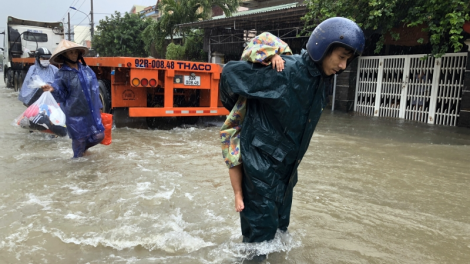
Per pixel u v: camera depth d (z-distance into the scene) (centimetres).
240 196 231
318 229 289
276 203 230
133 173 429
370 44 1160
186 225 289
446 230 295
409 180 430
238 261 235
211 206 330
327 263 237
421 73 1010
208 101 796
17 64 1549
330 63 202
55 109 624
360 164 499
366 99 1157
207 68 766
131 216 303
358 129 816
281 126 214
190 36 2147
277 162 220
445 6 858
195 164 478
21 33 1688
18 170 435
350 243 267
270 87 206
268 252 238
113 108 738
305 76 206
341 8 1032
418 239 278
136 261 234
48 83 471
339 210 331
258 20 1454
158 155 525
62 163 471
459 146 643
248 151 219
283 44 219
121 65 680
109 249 249
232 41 1808
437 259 248
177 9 2098
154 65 704
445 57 945
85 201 337
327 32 195
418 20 901
